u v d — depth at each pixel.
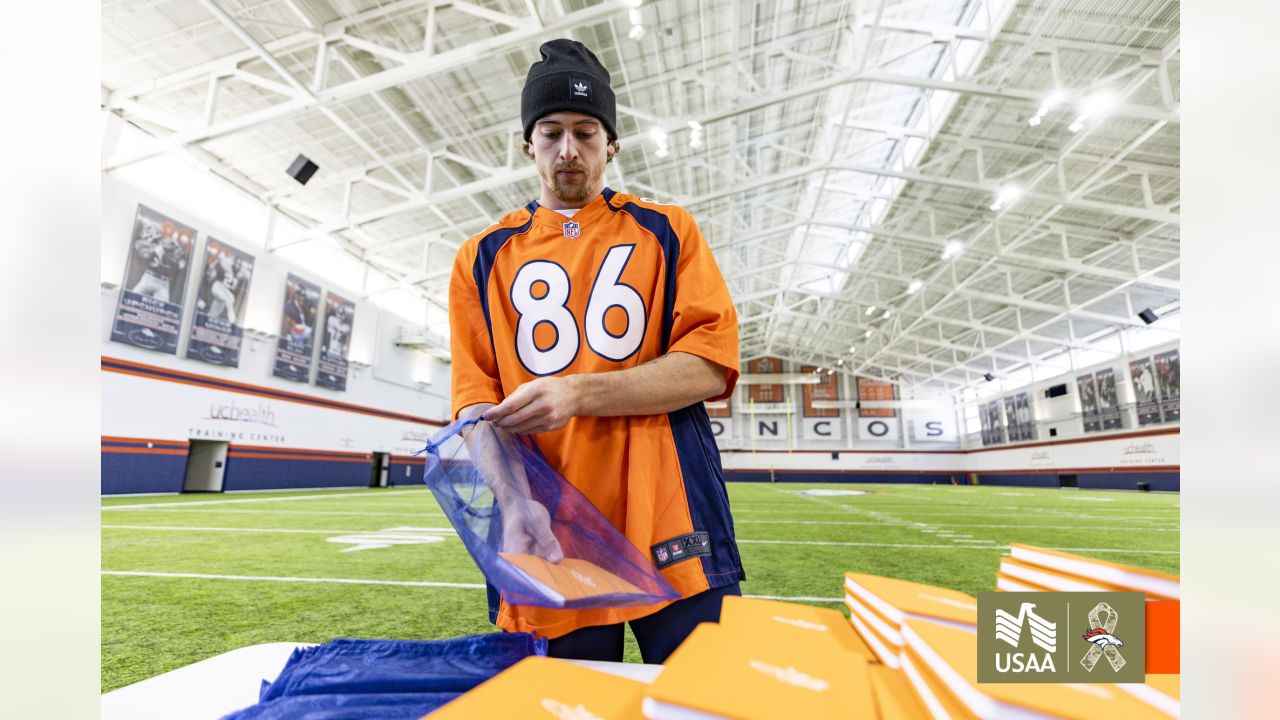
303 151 9.17
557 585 0.51
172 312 8.83
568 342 0.88
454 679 0.74
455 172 10.30
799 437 25.72
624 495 0.83
